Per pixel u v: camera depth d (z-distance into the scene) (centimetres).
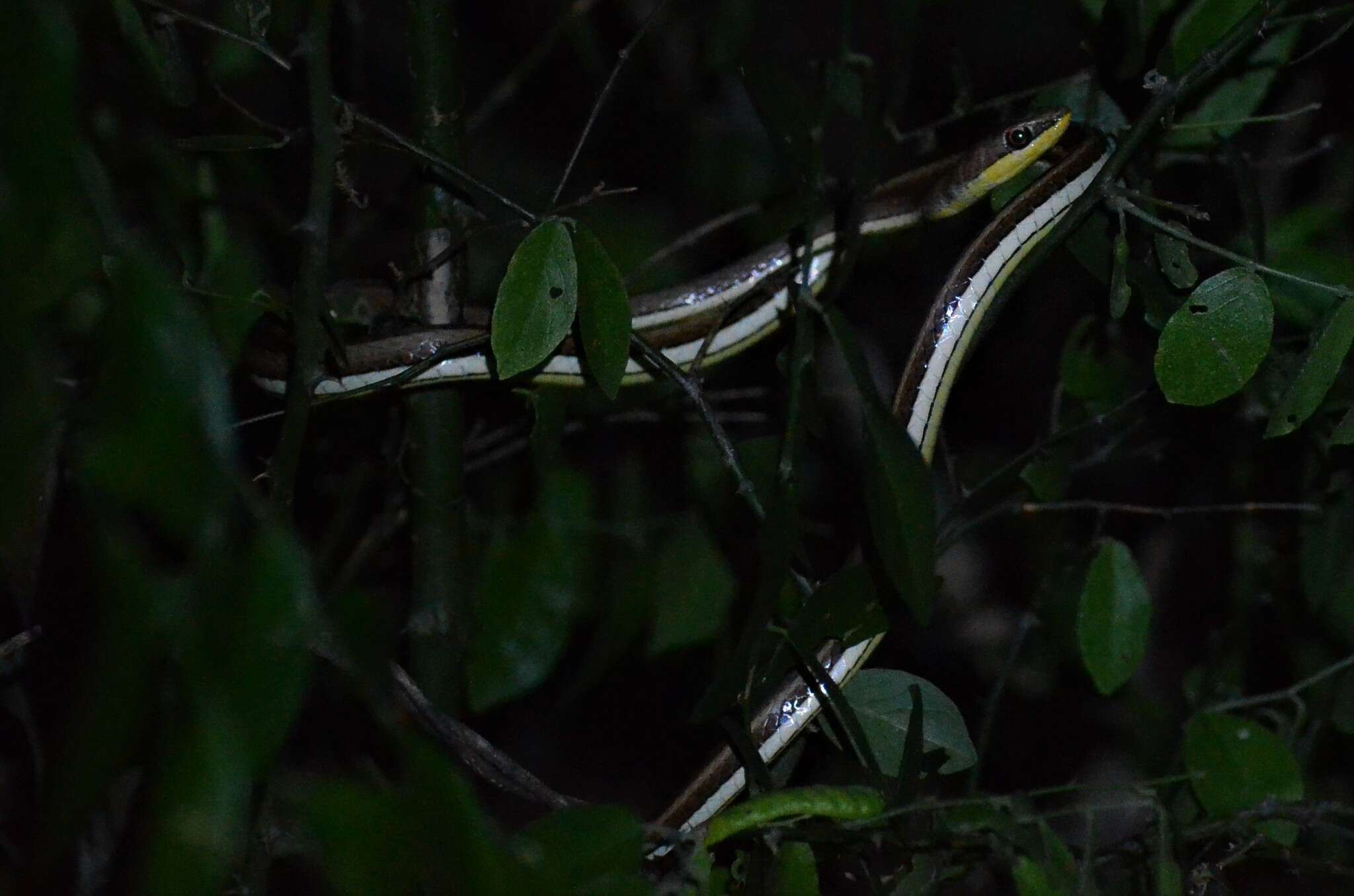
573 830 143
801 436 147
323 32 145
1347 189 155
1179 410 156
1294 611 157
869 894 149
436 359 149
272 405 154
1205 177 153
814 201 147
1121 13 150
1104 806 147
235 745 133
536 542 154
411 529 152
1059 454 154
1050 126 152
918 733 146
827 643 150
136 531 141
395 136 148
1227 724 150
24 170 140
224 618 136
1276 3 148
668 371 148
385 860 142
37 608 151
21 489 141
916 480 145
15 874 153
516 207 148
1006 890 151
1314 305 152
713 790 151
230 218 151
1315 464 155
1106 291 154
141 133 150
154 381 135
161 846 130
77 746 137
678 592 155
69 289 142
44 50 139
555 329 146
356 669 143
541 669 153
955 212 154
